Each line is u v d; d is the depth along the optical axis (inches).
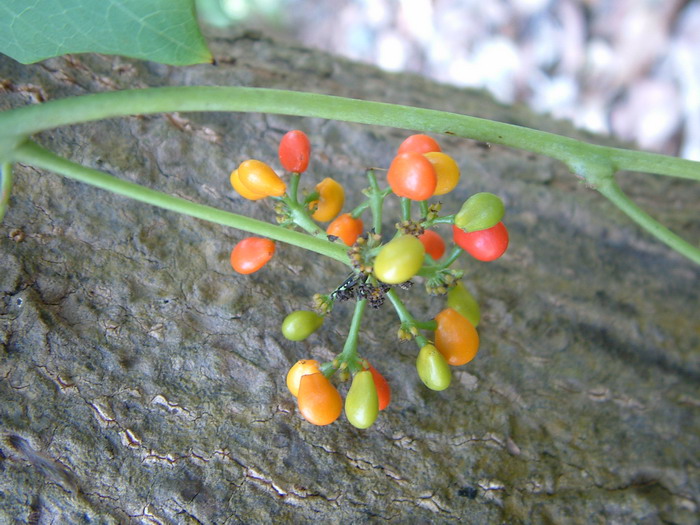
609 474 4.8
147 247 4.7
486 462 4.6
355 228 3.8
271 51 6.5
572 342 5.4
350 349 3.6
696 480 4.9
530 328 5.4
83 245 4.6
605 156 3.9
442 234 5.7
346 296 3.6
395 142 5.8
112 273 4.5
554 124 7.6
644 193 6.7
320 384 3.4
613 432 5.0
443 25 10.4
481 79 10.3
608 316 5.6
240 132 5.5
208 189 5.1
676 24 9.9
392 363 4.8
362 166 5.7
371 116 3.6
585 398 5.2
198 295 4.7
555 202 6.1
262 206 5.2
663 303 5.8
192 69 5.7
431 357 3.5
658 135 9.9
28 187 4.6
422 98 6.8
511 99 10.2
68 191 4.7
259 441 4.3
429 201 5.8
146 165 5.0
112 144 5.0
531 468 4.7
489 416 4.8
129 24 3.1
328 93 6.2
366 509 4.3
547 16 10.2
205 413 4.3
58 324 4.2
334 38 10.6
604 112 10.1
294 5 10.6
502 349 5.2
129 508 4.0
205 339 4.5
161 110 3.3
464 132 3.8
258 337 4.6
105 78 5.2
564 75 10.2
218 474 4.1
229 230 5.0
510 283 5.6
